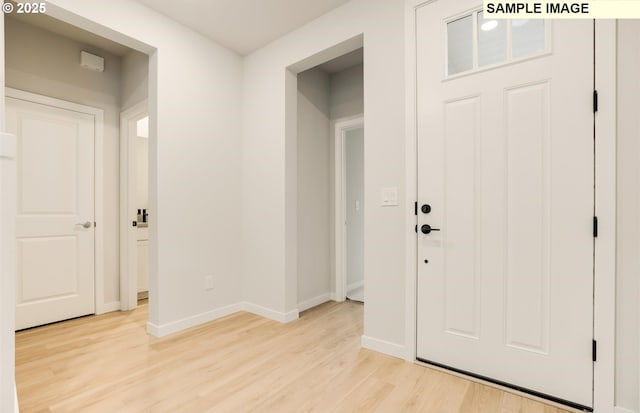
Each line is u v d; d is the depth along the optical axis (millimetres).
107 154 3188
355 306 3326
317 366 1975
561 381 1588
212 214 2854
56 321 2805
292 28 2703
